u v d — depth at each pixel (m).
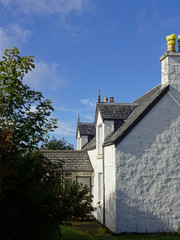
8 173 7.23
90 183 17.67
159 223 12.25
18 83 8.52
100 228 13.52
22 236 7.61
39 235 8.27
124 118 15.21
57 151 19.00
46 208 8.31
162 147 12.77
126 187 12.35
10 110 8.34
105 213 13.89
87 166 17.70
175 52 13.27
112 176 12.83
